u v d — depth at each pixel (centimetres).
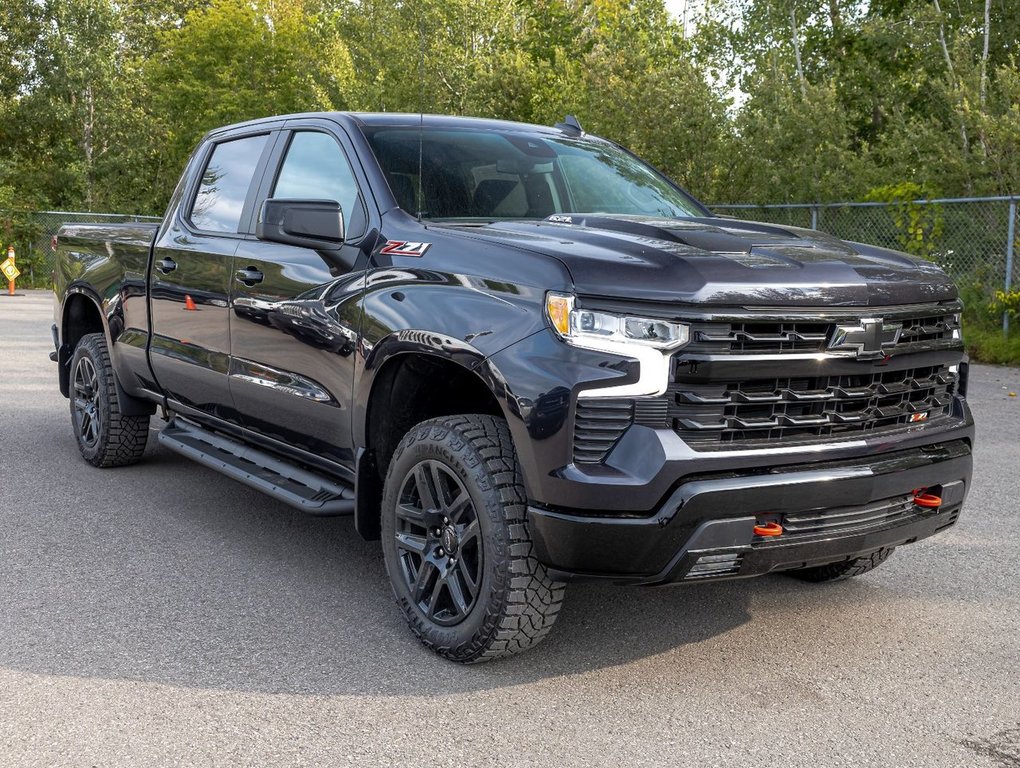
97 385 621
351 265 397
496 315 326
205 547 479
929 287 358
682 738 296
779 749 290
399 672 341
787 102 1684
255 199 481
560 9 3662
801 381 324
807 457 320
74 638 366
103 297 599
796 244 361
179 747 286
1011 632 386
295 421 432
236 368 469
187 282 509
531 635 335
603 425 305
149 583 427
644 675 342
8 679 330
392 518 370
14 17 3725
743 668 349
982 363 1279
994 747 293
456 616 347
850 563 423
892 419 352
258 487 446
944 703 323
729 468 308
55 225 2722
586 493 302
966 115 1496
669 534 303
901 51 2252
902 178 1554
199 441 529
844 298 327
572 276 310
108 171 3844
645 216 415
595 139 517
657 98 1803
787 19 2362
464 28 3159
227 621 385
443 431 344
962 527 528
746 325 312
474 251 346
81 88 3722
